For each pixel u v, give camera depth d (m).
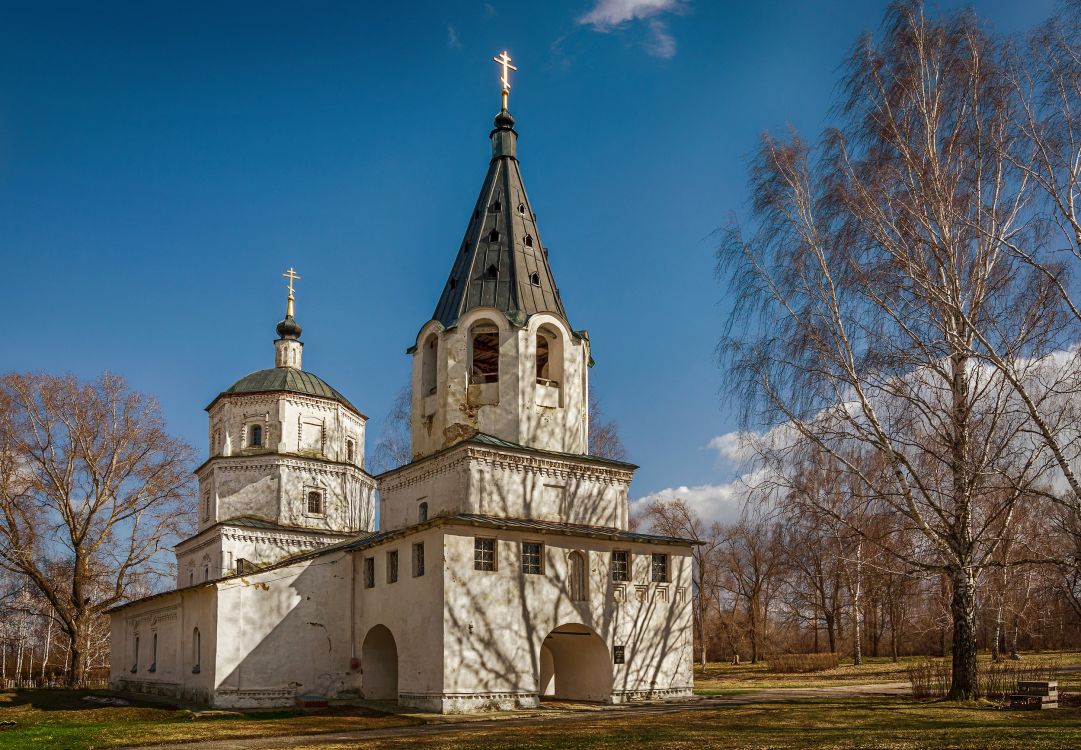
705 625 71.44
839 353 26.64
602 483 34.66
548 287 36.41
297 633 35.03
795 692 35.09
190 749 21.55
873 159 26.77
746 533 52.38
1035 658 53.72
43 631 76.12
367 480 49.72
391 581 33.44
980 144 25.72
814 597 64.88
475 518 30.03
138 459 52.19
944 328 25.66
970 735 18.20
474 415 33.59
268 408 46.56
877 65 27.00
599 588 32.44
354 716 28.45
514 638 30.17
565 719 26.00
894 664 55.00
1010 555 29.53
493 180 38.28
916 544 29.73
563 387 34.75
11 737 24.23
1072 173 24.02
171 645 40.94
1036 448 24.47
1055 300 24.38
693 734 20.09
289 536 44.50
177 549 50.22
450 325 34.66
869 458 27.36
